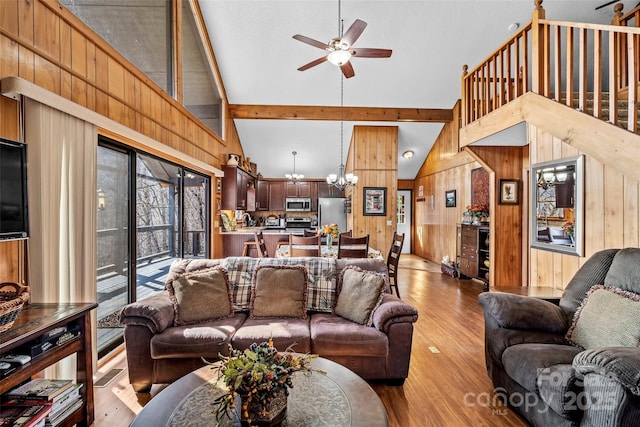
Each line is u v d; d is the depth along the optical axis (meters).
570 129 2.31
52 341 1.58
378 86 5.36
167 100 3.46
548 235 3.02
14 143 1.53
